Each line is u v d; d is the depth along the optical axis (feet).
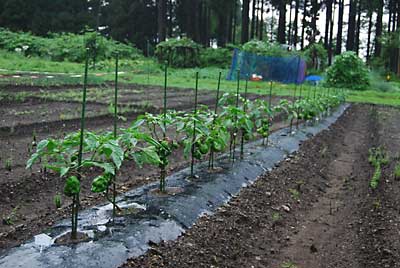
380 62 133.08
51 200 18.52
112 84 69.72
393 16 151.02
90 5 168.55
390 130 41.91
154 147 15.69
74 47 110.32
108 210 15.12
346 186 23.81
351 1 138.41
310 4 155.02
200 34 162.50
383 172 25.09
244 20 131.34
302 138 33.22
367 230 17.06
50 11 154.61
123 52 122.11
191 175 19.27
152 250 12.82
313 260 15.14
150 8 156.25
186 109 44.75
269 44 107.96
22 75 67.31
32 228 14.53
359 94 87.35
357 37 153.58
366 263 14.56
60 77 67.10
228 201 18.12
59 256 11.52
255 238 15.98
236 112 21.52
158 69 106.52
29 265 11.01
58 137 28.53
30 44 113.80
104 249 12.10
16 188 19.16
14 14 143.64
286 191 21.36
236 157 24.11
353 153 32.55
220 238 14.89
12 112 36.78
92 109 40.73
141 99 51.52
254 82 94.48
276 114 46.11
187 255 13.19
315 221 18.76
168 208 15.42
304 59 101.55
